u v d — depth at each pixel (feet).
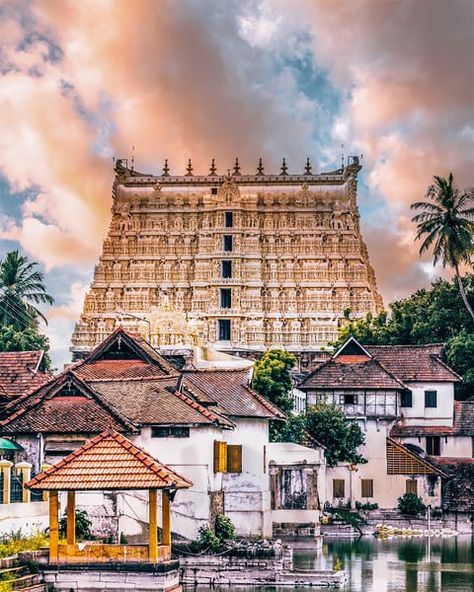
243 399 236.84
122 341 233.76
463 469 335.26
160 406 205.57
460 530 315.99
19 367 238.89
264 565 195.93
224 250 628.28
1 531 176.76
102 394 210.38
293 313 617.62
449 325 428.56
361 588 195.11
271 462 260.42
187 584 194.49
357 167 642.22
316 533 257.34
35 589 160.04
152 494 164.55
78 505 190.08
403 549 260.01
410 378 362.94
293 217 634.02
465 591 193.57
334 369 342.64
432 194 418.31
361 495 327.47
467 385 392.88
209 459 202.90
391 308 459.32
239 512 230.48
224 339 618.03
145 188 644.27
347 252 627.87
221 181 641.81
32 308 467.93
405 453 329.72
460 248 414.21
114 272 630.74
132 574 163.32
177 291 626.64
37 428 200.44
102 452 166.71
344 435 321.73
